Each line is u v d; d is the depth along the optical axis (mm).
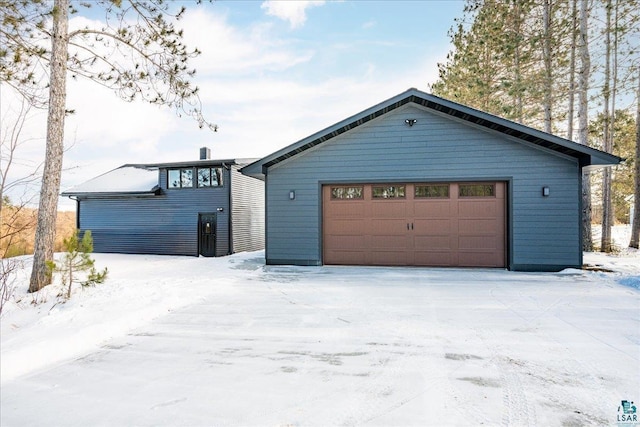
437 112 8609
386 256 9047
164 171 14352
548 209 8062
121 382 3002
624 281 6703
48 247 6383
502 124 7805
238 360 3434
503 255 8430
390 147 8883
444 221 8734
